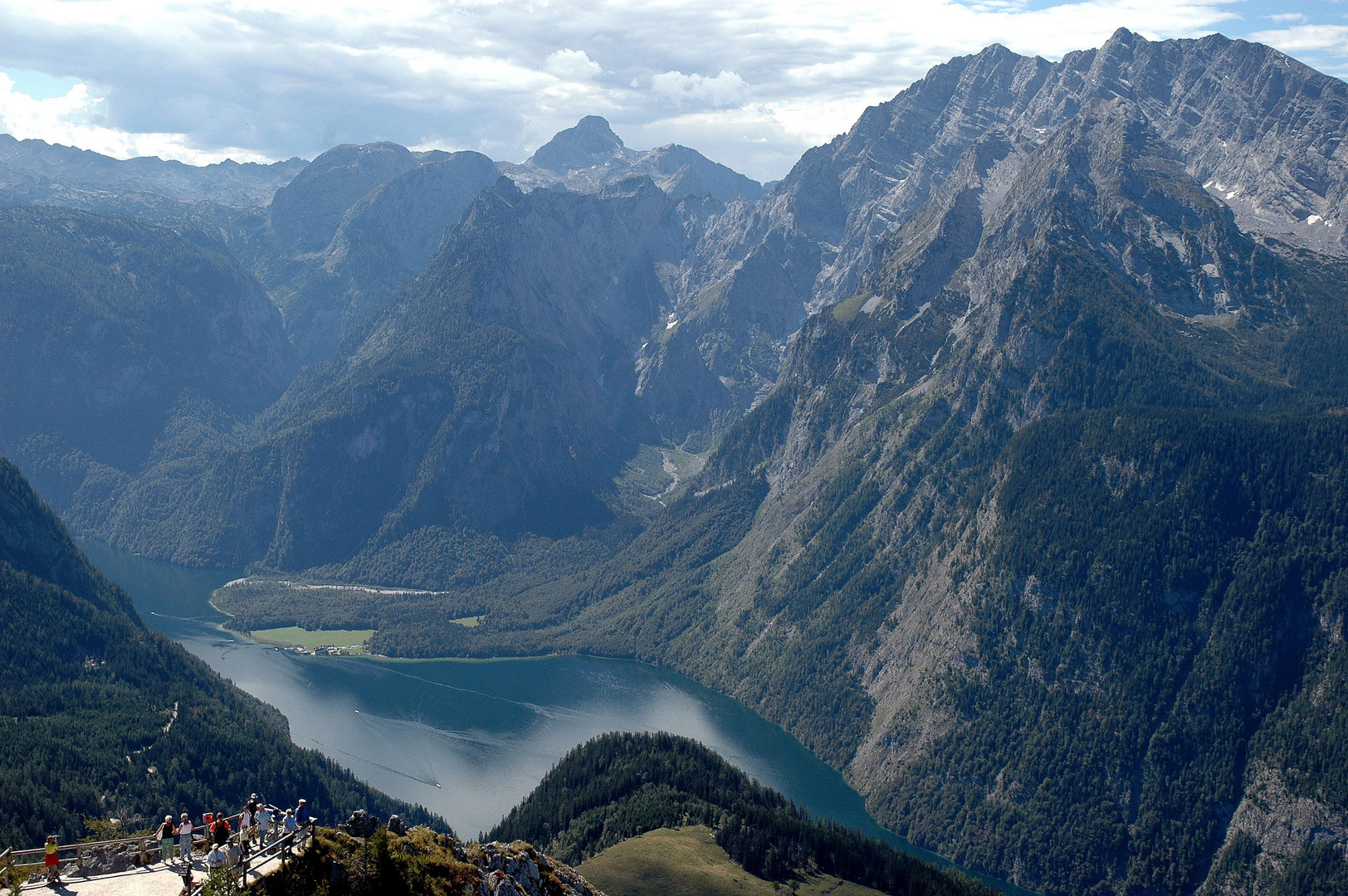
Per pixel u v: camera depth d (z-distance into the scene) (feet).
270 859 391.86
